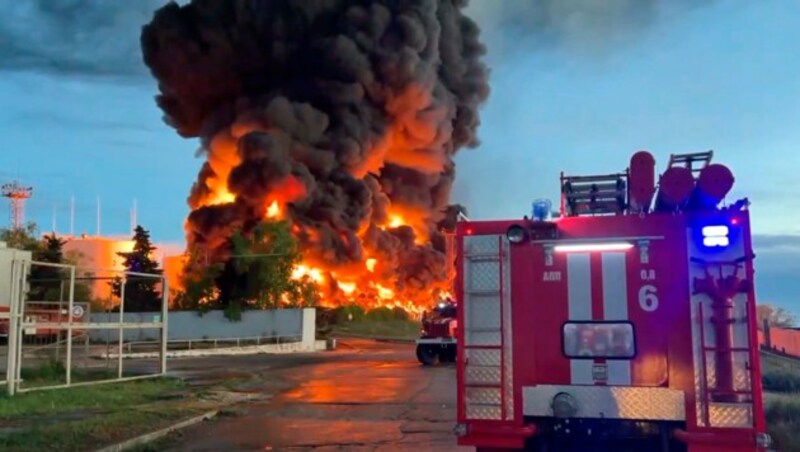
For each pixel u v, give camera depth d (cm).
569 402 632
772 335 2656
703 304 618
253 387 1928
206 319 4681
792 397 1320
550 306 656
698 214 628
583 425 648
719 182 616
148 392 1689
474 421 657
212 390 1777
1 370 2195
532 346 655
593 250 653
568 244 657
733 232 618
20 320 1554
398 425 1248
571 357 647
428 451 1005
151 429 1163
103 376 2012
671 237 638
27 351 2269
